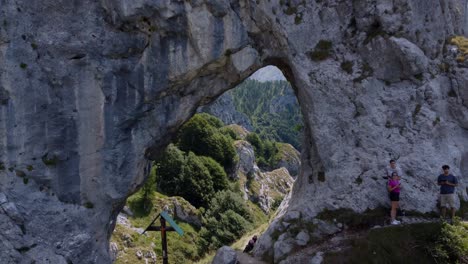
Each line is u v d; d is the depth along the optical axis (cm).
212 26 1639
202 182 4591
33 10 1477
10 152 1455
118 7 1530
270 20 1734
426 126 1695
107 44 1564
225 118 11481
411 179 1638
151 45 1627
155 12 1564
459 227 1461
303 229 1712
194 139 5669
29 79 1473
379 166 1681
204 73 1748
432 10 1811
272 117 16725
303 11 1789
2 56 1434
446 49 1839
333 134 1748
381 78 1756
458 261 1377
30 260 1416
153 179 3912
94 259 1565
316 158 1858
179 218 3812
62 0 1506
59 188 1530
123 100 1608
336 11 1805
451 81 1784
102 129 1580
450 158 1681
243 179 6194
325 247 1579
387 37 1727
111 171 1606
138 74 1623
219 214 4062
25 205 1457
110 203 1639
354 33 1806
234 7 1691
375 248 1464
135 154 1664
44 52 1495
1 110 1439
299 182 2044
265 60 1855
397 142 1695
